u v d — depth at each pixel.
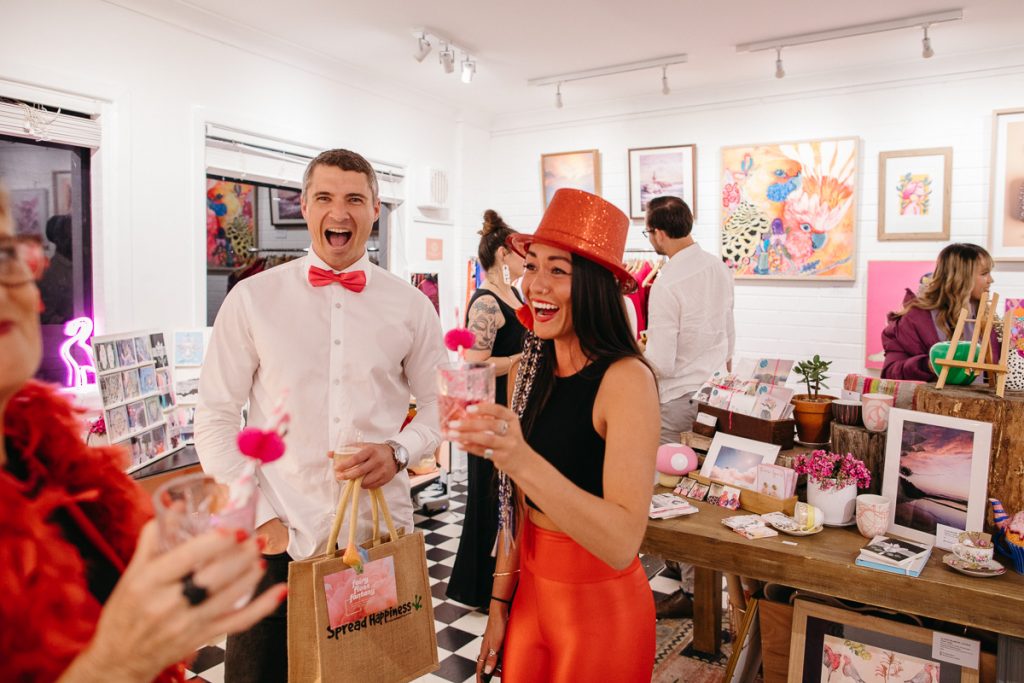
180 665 0.87
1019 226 4.77
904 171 5.07
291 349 1.84
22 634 0.64
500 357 3.08
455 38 4.55
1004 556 1.88
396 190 5.68
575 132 6.29
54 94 3.31
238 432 1.86
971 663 1.87
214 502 0.69
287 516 1.81
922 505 2.03
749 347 5.71
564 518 1.19
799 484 2.40
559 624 1.45
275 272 1.91
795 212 5.43
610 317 1.43
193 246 3.98
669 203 3.31
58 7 3.30
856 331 5.33
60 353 3.47
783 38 4.57
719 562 2.05
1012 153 4.74
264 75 4.44
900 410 2.12
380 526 1.89
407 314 2.02
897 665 1.97
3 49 3.11
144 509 0.92
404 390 2.06
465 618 3.21
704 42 4.65
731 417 2.59
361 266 1.99
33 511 0.71
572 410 1.44
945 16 4.14
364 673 1.57
